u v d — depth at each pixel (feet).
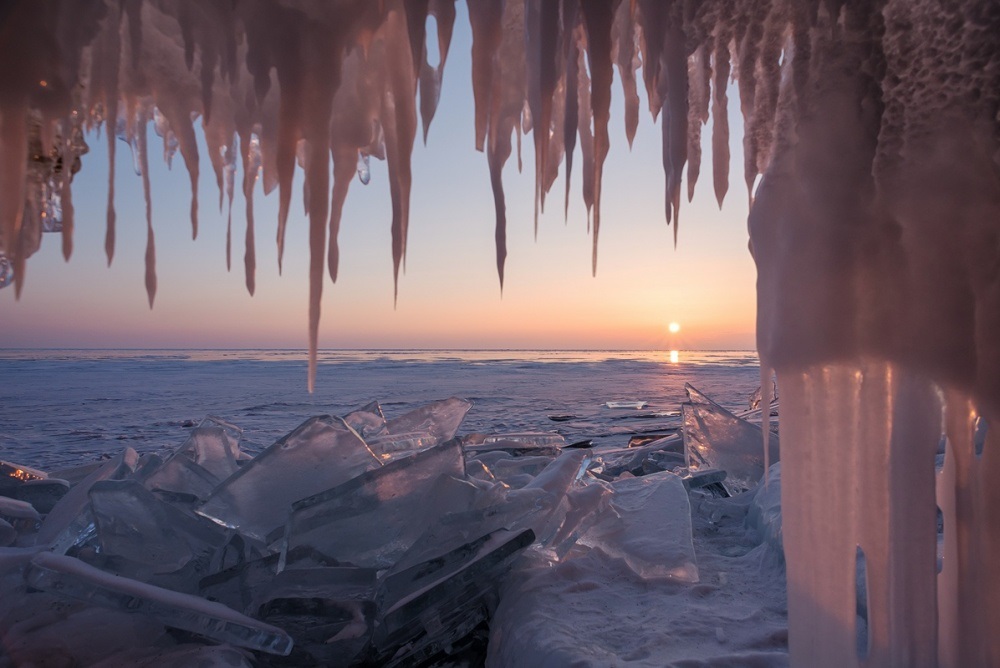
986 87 3.39
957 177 3.48
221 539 6.22
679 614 4.98
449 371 84.12
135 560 5.85
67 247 4.87
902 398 3.59
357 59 4.72
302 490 6.57
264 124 5.04
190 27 4.36
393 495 6.17
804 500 3.83
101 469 7.70
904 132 3.57
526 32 4.46
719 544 7.32
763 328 3.94
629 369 93.30
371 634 5.09
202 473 7.70
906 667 3.56
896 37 3.53
